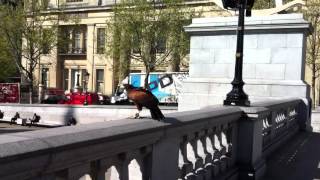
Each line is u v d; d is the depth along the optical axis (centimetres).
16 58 4947
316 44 3816
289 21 1633
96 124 399
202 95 1753
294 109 1630
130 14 4528
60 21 5741
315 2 3547
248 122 838
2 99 4547
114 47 4678
